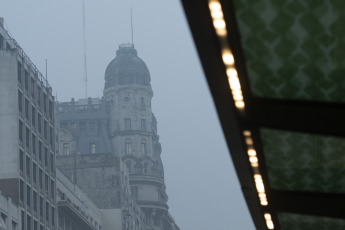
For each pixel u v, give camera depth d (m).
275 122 15.52
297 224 21.53
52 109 190.88
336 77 14.70
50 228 178.75
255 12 13.23
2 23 175.12
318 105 14.97
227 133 15.91
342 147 17.05
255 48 14.12
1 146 160.12
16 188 156.25
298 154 17.56
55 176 186.50
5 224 145.38
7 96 163.25
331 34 13.80
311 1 13.04
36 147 173.75
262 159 17.22
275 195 19.28
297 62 14.39
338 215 19.45
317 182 19.00
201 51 13.06
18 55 167.50
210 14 12.29
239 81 14.12
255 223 21.50
